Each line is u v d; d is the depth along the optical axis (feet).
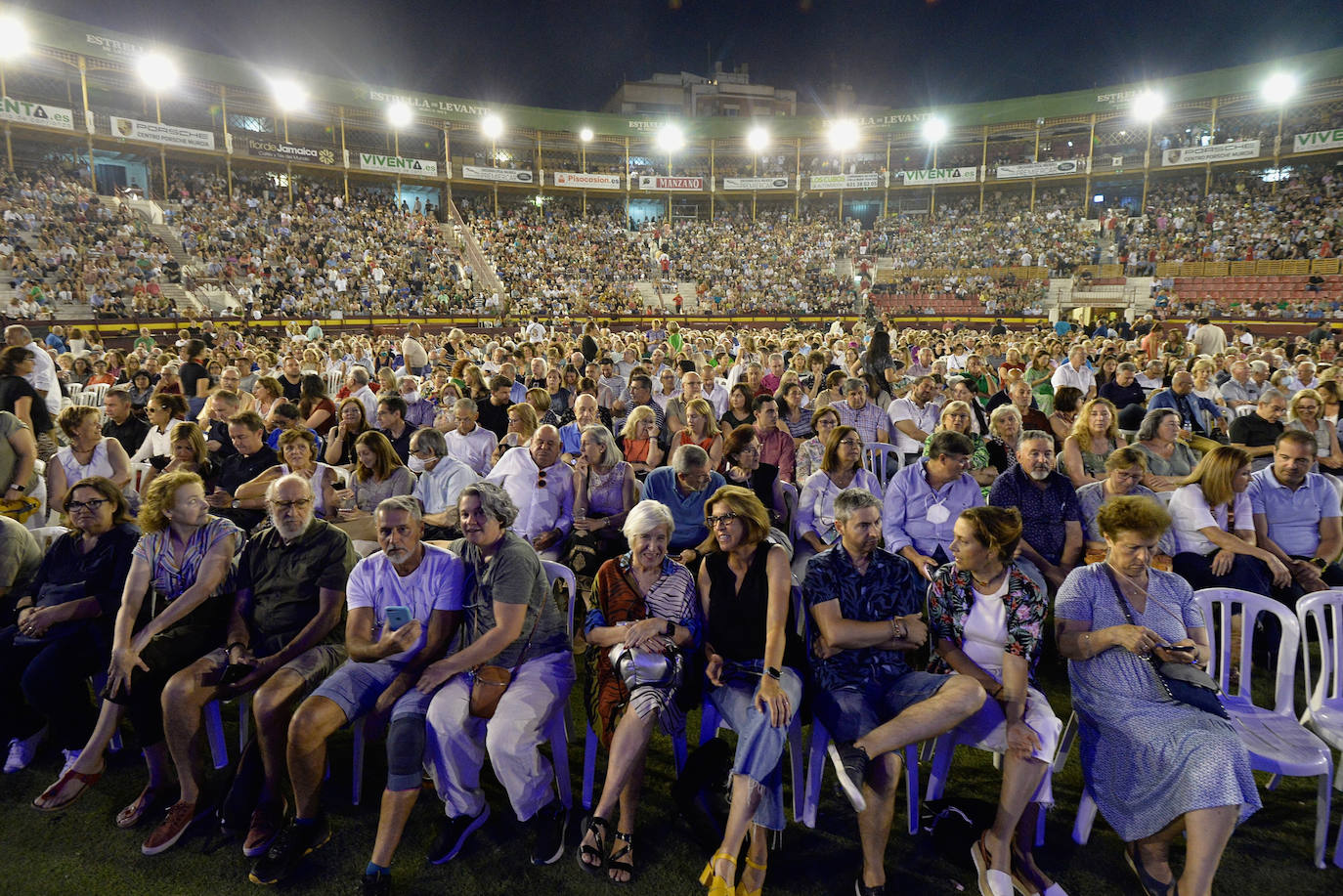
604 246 130.62
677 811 11.79
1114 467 15.15
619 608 11.80
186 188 106.42
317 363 39.96
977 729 10.80
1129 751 10.13
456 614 11.85
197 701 11.24
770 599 11.37
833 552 11.89
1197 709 10.03
